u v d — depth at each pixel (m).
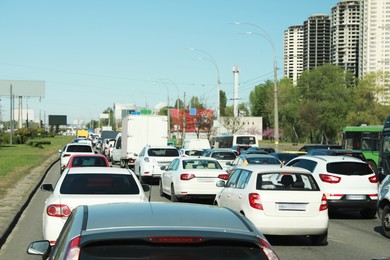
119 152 43.53
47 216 9.39
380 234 13.36
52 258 3.83
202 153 34.09
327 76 84.69
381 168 24.86
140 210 4.19
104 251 3.34
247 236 3.54
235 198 12.26
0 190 21.97
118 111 142.50
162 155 26.58
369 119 72.50
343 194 15.50
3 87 112.56
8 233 12.71
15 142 89.81
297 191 11.38
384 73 74.44
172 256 3.32
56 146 81.62
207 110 93.56
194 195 18.78
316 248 11.39
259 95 130.25
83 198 9.46
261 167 12.09
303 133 99.00
